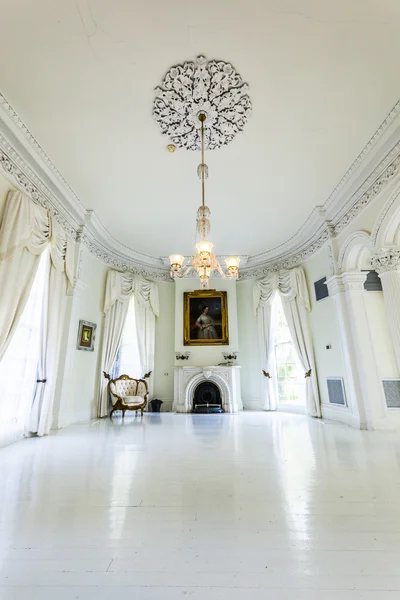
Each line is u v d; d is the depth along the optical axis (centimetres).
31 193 411
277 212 559
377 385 478
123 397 619
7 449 354
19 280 372
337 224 547
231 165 429
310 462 295
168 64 289
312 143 389
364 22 255
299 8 245
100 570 132
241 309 820
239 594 117
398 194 387
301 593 117
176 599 114
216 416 641
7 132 351
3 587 120
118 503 203
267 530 166
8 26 254
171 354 789
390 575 127
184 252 748
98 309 650
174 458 314
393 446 355
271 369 729
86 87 310
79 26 256
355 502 201
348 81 307
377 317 557
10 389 389
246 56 283
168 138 377
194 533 164
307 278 667
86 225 567
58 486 234
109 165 426
